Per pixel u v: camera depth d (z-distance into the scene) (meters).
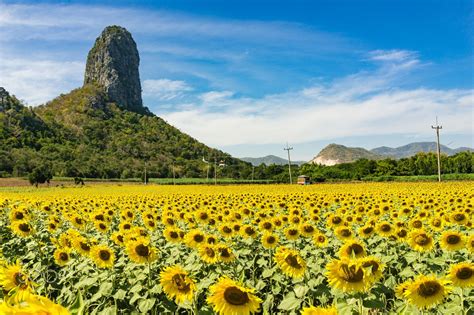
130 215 15.44
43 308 2.06
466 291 6.17
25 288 3.97
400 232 10.30
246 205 20.30
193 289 5.43
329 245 10.70
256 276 9.35
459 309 5.95
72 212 17.31
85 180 119.94
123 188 76.12
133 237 9.26
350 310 4.86
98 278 7.36
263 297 7.60
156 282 7.64
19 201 23.67
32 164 136.00
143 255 7.16
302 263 6.80
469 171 105.00
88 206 21.39
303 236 11.75
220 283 4.50
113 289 7.23
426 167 110.75
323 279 7.25
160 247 9.96
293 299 5.68
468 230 12.77
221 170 171.75
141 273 7.39
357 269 4.91
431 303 5.00
